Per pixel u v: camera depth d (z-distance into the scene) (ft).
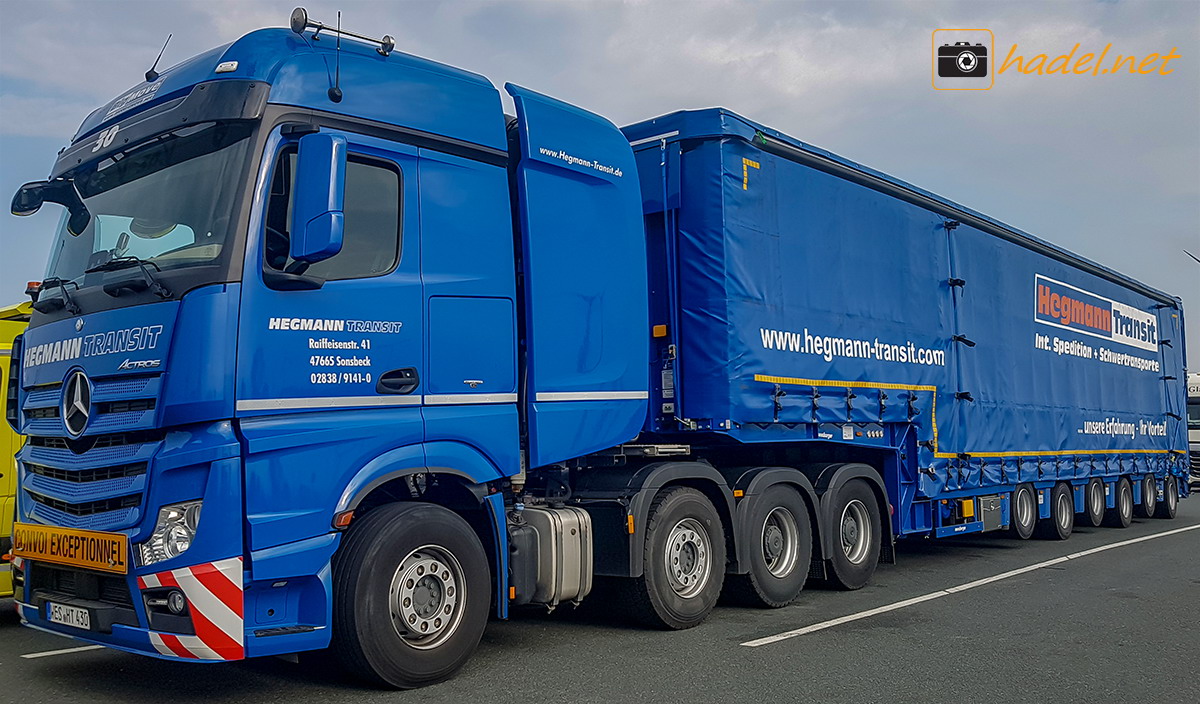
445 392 19.71
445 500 21.08
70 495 17.90
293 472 17.19
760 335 27.09
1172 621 25.93
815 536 29.60
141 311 17.16
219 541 16.24
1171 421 64.18
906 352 34.24
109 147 19.69
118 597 17.38
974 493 39.47
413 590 18.83
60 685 19.19
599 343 23.58
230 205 17.13
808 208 29.76
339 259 18.33
